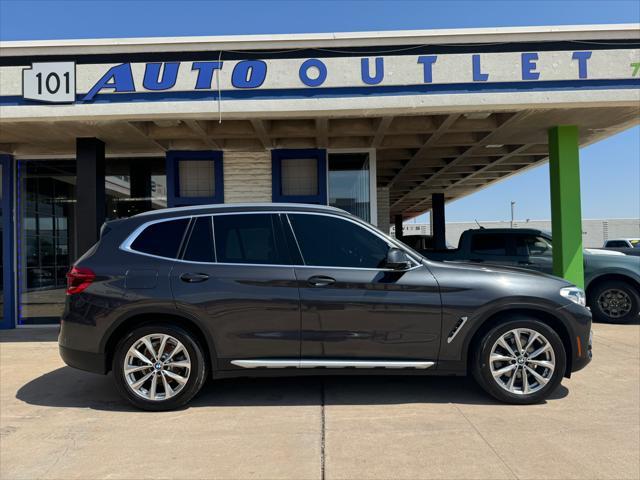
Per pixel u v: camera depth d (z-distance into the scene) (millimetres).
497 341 4277
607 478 3037
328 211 4488
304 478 3076
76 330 4270
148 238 4430
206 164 9094
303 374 4301
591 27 6648
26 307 9047
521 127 8125
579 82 6676
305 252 4367
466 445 3506
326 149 9016
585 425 3859
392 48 6695
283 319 4227
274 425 3910
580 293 4461
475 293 4266
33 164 9156
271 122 7965
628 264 8273
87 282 4285
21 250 9125
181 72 6676
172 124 7449
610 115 7410
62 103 6676
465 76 6676
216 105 6691
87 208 7812
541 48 6684
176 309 4199
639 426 3840
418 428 3814
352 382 5055
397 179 14297
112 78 6664
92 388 5020
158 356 4242
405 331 4250
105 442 3633
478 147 9703
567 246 7961
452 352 4270
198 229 4445
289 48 6707
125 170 9180
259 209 4520
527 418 4008
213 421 4020
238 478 3086
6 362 6164
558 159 8016
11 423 4039
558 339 4273
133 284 4234
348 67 6699
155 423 3994
